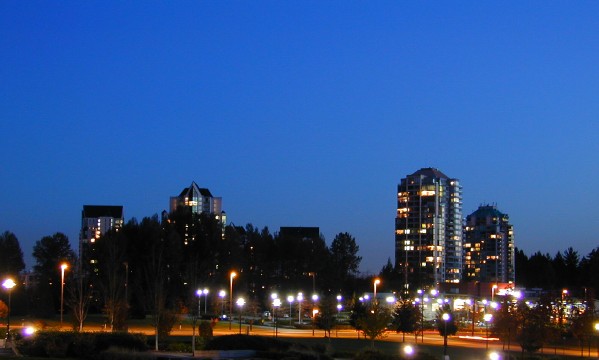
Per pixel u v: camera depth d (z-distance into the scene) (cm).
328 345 7700
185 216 15575
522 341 7856
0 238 16875
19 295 13662
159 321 7819
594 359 7306
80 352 6278
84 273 14062
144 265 12800
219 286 15275
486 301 13150
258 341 7325
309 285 18288
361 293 17450
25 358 5847
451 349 8331
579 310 10450
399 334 10900
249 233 19125
